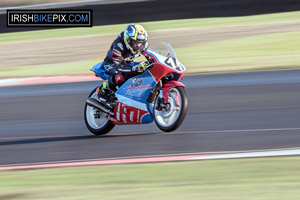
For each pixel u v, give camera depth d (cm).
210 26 8719
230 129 2814
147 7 11288
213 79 4616
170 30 8519
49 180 1978
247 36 7331
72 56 6825
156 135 2745
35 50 7588
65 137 2877
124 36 2620
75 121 3334
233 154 2244
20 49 7806
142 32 2602
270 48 6259
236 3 11031
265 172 1931
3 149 2653
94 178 1967
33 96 4344
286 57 5619
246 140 2522
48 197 1741
